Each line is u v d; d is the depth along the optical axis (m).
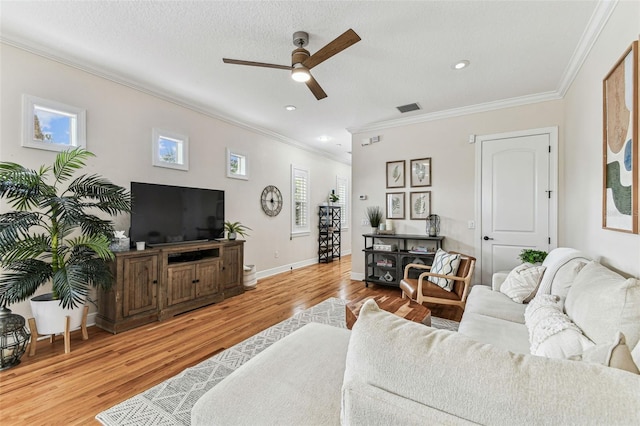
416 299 3.30
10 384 2.07
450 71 3.20
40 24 2.44
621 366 0.79
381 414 0.73
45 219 2.87
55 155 2.94
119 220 3.43
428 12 2.26
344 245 8.46
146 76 3.38
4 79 2.62
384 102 4.12
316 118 4.83
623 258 1.97
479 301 2.57
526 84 3.53
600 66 2.35
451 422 0.66
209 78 3.42
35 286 2.46
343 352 1.53
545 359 0.70
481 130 4.24
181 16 2.33
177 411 1.80
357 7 2.21
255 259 5.41
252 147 5.33
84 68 3.10
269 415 1.08
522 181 3.97
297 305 3.87
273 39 2.64
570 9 2.20
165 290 3.36
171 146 4.05
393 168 4.96
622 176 1.91
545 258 3.04
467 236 4.34
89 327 3.09
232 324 3.20
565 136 3.64
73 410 1.80
